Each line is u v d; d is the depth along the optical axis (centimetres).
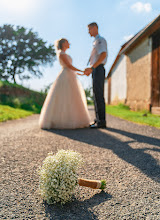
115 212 120
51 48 2647
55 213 119
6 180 163
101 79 417
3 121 559
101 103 422
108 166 197
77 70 417
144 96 823
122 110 932
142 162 207
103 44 404
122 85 1203
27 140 303
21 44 2591
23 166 195
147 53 796
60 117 416
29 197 137
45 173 132
